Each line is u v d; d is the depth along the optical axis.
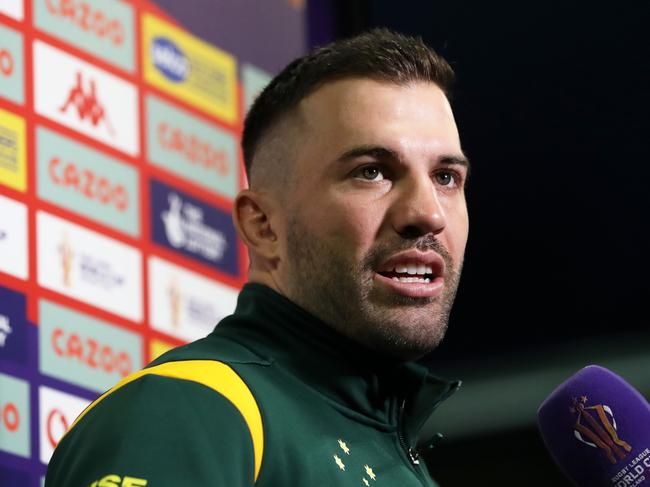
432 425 4.64
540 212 4.82
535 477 4.65
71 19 3.52
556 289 4.80
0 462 3.08
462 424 4.67
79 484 1.88
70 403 3.27
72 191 3.40
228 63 3.95
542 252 4.82
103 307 3.40
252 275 2.45
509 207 4.82
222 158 3.85
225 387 2.09
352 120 2.32
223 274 3.75
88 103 3.51
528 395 4.70
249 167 2.50
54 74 3.44
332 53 2.41
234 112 3.93
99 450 1.91
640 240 4.78
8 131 3.29
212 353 2.20
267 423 2.09
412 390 2.37
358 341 2.30
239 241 3.82
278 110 2.43
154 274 3.56
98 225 3.44
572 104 4.82
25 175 3.30
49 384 3.23
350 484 2.12
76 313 3.34
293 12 4.23
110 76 3.58
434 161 2.32
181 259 3.64
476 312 4.80
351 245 2.27
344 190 2.29
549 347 4.78
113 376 3.39
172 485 1.85
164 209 3.63
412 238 2.27
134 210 3.55
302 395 2.24
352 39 2.48
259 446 2.05
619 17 4.81
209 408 2.00
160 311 3.54
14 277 3.22
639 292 4.77
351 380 2.29
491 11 4.84
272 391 2.17
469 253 4.82
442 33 4.79
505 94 4.83
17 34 3.38
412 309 2.27
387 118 2.32
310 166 2.34
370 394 2.32
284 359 2.29
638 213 4.78
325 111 2.35
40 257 3.29
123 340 3.43
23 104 3.34
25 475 3.13
